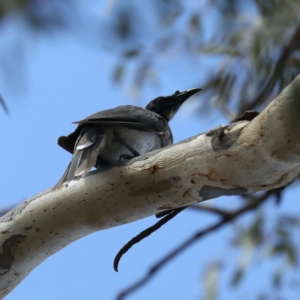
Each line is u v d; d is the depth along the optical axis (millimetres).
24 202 8953
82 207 8570
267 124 7223
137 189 8312
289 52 12328
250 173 7574
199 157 7895
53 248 8938
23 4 5273
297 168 7633
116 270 9078
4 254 8867
